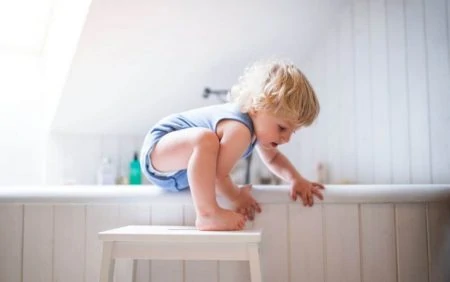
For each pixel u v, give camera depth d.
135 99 2.65
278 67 1.34
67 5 2.32
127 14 2.07
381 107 2.09
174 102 2.76
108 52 2.26
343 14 2.39
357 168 2.28
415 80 1.86
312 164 2.70
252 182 2.85
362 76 2.23
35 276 1.36
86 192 1.38
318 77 2.65
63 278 1.37
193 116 1.39
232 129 1.26
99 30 2.11
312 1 2.31
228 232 1.10
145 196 1.37
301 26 2.46
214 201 1.17
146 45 2.28
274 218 1.38
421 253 1.41
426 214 1.42
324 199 1.38
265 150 1.48
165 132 1.37
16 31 2.66
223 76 2.64
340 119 2.43
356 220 1.40
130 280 1.34
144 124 2.88
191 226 1.33
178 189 1.38
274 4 2.25
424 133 1.81
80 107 2.61
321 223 1.39
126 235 1.07
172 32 2.24
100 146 2.87
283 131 1.32
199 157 1.19
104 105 2.64
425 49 1.81
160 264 1.36
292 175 1.43
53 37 2.61
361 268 1.39
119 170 2.90
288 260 1.38
